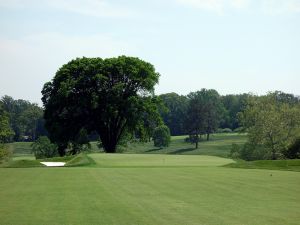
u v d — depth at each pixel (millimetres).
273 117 80250
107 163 42781
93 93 71250
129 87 77000
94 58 77500
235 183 24516
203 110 150000
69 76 74562
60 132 73688
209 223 13672
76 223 13625
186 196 19312
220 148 130125
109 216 14719
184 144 147125
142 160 46688
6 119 96875
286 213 15305
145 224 13500
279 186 23094
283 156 67938
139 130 80875
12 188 22156
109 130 77688
